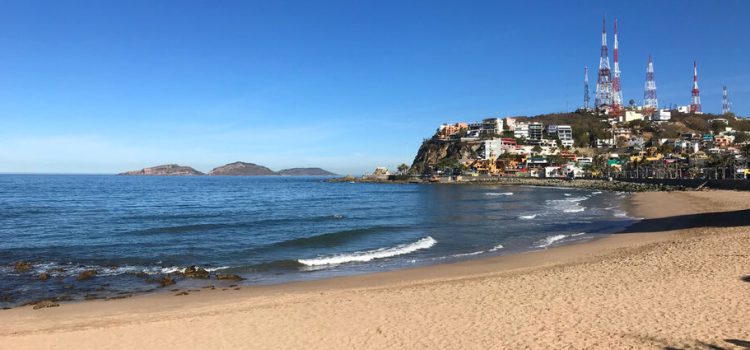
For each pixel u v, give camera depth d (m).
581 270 18.39
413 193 121.00
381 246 31.12
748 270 15.98
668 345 9.70
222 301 16.61
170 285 20.11
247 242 33.62
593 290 14.68
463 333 11.14
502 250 27.89
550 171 199.25
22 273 22.78
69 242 33.97
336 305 14.50
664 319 11.36
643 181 133.38
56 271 23.17
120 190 133.62
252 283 20.33
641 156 184.38
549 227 39.41
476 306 13.52
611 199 77.62
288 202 86.19
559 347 9.90
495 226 41.06
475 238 33.50
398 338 11.03
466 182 182.62
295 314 13.53
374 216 54.84
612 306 12.73
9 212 61.19
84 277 21.59
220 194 117.62
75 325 13.46
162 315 14.45
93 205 75.50
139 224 46.53
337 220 50.62
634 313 11.98
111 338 11.74
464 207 67.50
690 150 196.62
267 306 15.07
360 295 16.11
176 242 33.84
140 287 19.73
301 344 10.93
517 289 15.49
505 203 75.38
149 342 11.38
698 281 14.90
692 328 10.60
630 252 22.69
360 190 143.88
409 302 14.46
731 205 50.56
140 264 25.33
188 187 163.88
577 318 11.82
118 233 39.16
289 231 40.69
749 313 11.43
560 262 21.97
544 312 12.50
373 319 12.68
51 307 16.23
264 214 59.22
